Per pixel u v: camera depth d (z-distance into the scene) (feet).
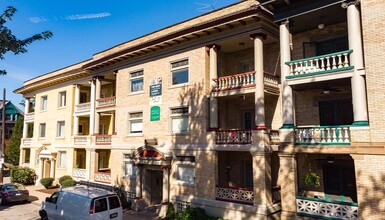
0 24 33.88
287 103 46.91
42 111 115.24
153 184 70.33
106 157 93.20
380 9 39.40
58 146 102.68
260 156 50.65
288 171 45.93
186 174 62.03
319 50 52.42
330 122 50.83
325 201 42.39
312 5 45.34
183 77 65.21
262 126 51.52
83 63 98.07
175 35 62.75
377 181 37.88
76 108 96.99
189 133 61.62
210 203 55.62
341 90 49.47
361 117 40.22
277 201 52.44
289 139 45.98
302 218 44.04
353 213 39.91
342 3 42.52
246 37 55.93
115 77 89.40
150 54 71.67
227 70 64.90
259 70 52.70
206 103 59.31
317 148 43.19
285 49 47.88
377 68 38.99
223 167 61.62
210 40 59.98
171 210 59.21
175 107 64.90
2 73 36.88
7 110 169.99
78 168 94.07
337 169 49.44
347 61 42.50
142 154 68.13
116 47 84.58
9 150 144.66
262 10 51.34
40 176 108.99
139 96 73.67
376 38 39.42
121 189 73.26
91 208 46.37
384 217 36.91
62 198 51.85
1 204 75.97
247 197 51.70
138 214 63.05
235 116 63.16
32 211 68.08
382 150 37.65
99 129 95.35
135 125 75.10
